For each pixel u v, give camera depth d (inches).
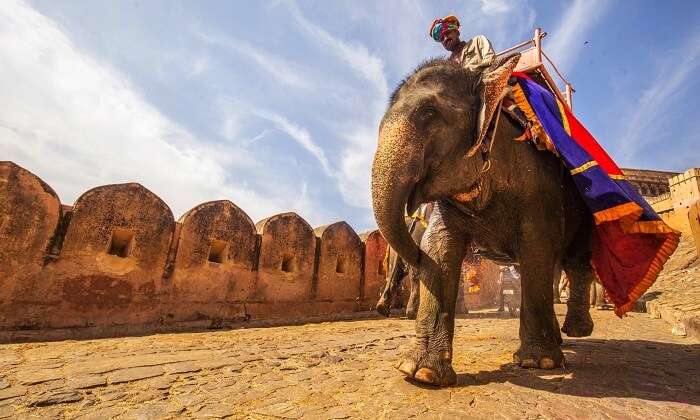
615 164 143.1
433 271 121.2
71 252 247.0
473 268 547.8
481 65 124.5
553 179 131.1
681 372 125.7
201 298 304.8
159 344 195.8
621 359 147.9
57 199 245.8
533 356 126.3
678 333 228.7
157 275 283.4
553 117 129.3
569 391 102.4
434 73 119.0
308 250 390.3
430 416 84.8
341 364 143.7
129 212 275.3
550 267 125.7
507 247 138.9
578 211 151.1
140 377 121.4
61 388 108.2
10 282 222.8
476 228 132.0
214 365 139.7
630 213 117.0
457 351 167.9
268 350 175.6
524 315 130.1
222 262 325.7
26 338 214.8
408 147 103.3
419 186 115.3
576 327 173.9
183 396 101.9
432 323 115.8
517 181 124.1
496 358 149.8
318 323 347.3
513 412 87.3
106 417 86.2
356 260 439.5
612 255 140.5
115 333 249.1
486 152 116.1
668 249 126.8
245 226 342.6
